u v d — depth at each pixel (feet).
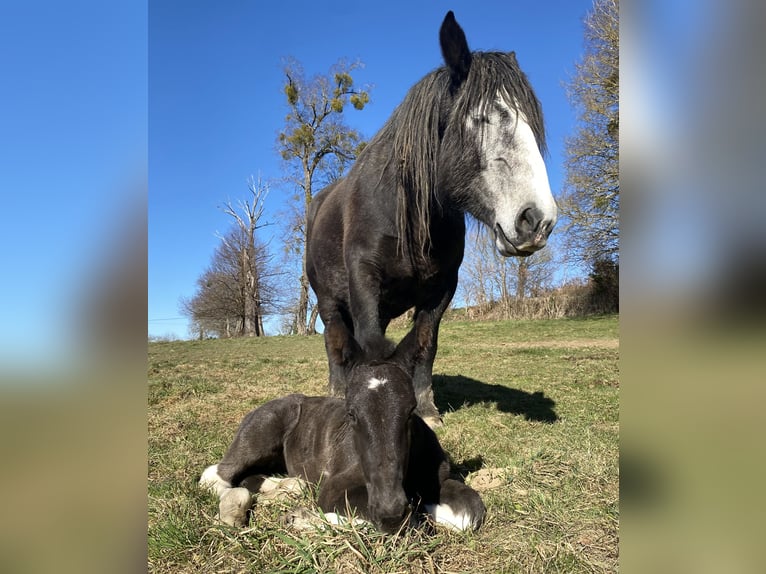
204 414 21.86
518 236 13.08
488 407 22.45
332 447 13.19
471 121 14.15
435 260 17.76
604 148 77.87
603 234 84.17
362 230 17.69
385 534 9.43
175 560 8.94
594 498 11.07
